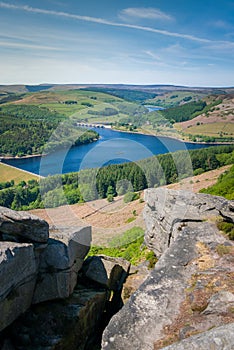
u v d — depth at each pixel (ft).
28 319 30.42
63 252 32.63
